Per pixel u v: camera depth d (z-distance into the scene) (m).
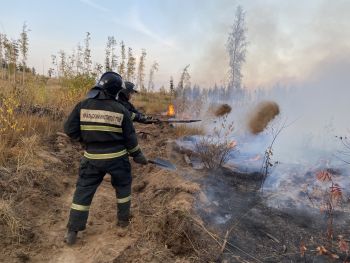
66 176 5.49
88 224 4.17
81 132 3.87
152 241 3.71
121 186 4.05
